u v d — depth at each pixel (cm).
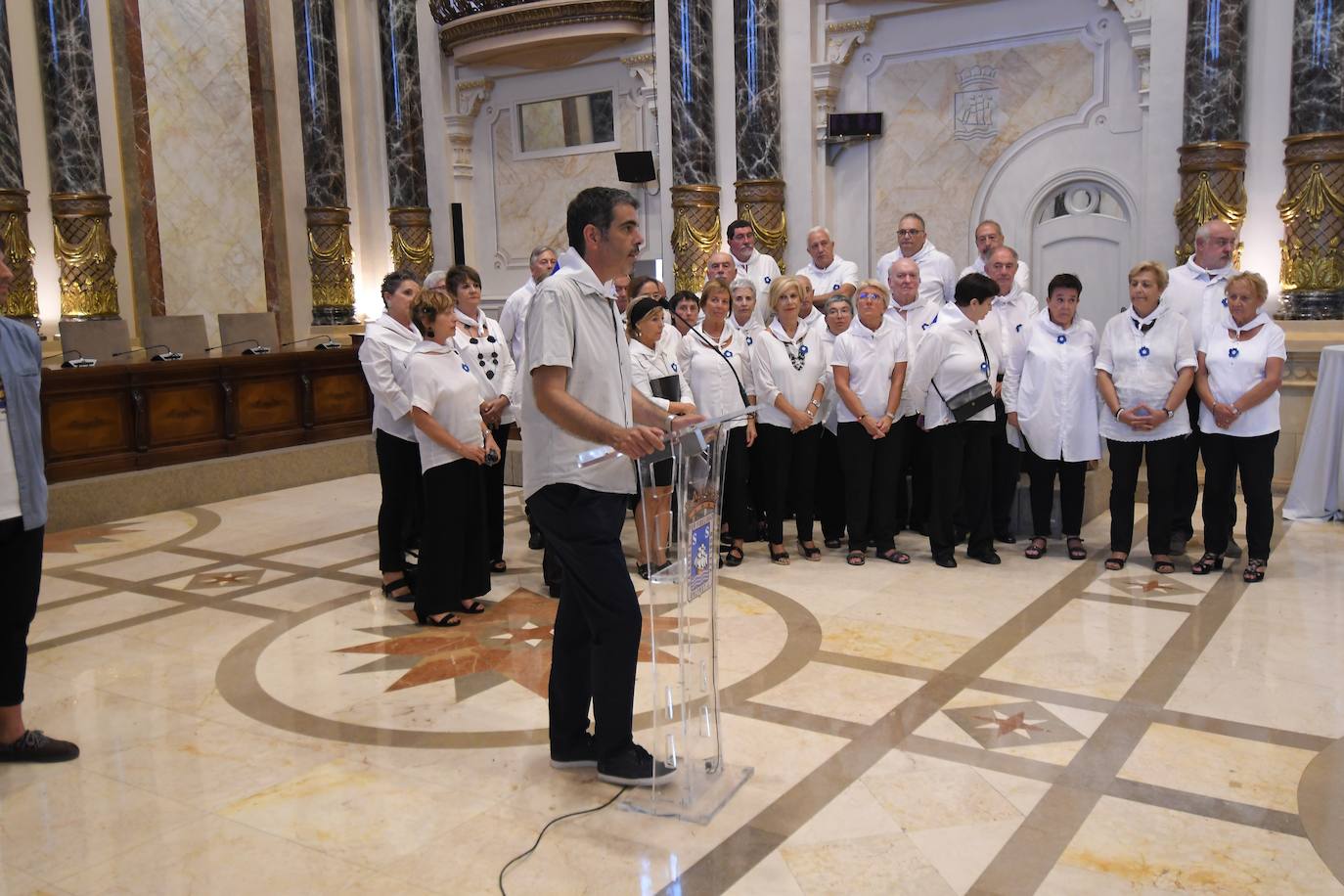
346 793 322
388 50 1113
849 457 574
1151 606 488
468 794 320
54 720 384
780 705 380
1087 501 660
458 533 479
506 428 586
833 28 910
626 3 986
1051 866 273
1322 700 377
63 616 512
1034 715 368
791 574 560
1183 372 530
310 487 862
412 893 266
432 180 1130
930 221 907
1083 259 851
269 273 1090
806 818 300
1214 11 733
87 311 902
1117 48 816
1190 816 297
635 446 290
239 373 846
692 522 302
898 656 428
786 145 934
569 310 305
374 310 1168
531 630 479
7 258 848
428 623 488
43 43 879
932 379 557
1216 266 577
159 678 425
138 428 773
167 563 614
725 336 601
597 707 322
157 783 332
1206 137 746
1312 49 706
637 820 301
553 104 1083
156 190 998
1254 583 522
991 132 873
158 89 997
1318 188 713
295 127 1108
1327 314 721
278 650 456
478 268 1154
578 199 312
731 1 930
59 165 891
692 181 947
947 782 320
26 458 337
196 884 272
